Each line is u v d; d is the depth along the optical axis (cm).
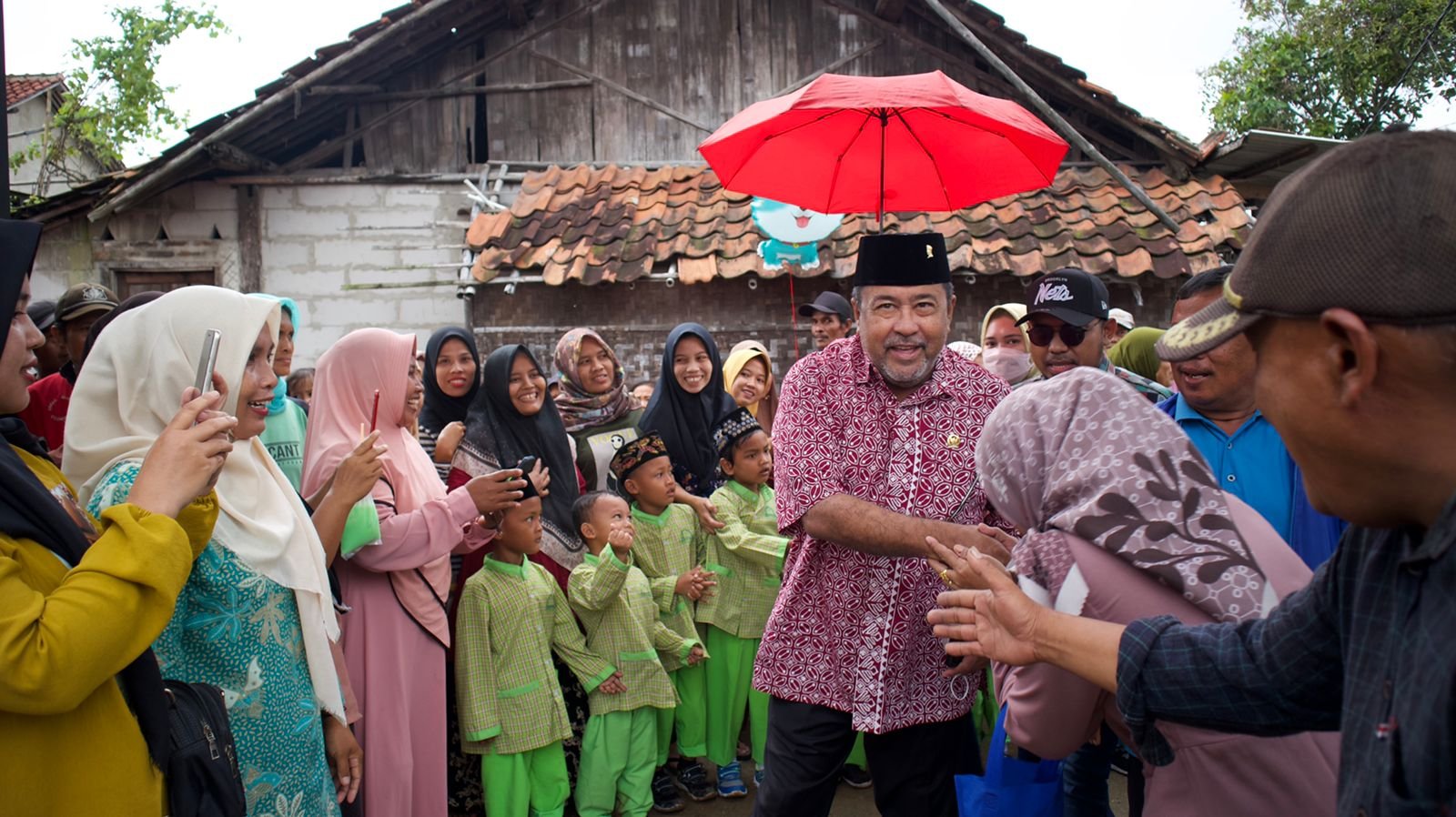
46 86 1623
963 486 256
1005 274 732
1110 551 160
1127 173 806
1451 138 98
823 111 307
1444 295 93
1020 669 177
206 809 177
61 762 158
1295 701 128
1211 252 712
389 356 322
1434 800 92
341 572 300
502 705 343
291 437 349
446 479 386
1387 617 104
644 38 845
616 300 743
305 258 798
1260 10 1286
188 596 206
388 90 824
